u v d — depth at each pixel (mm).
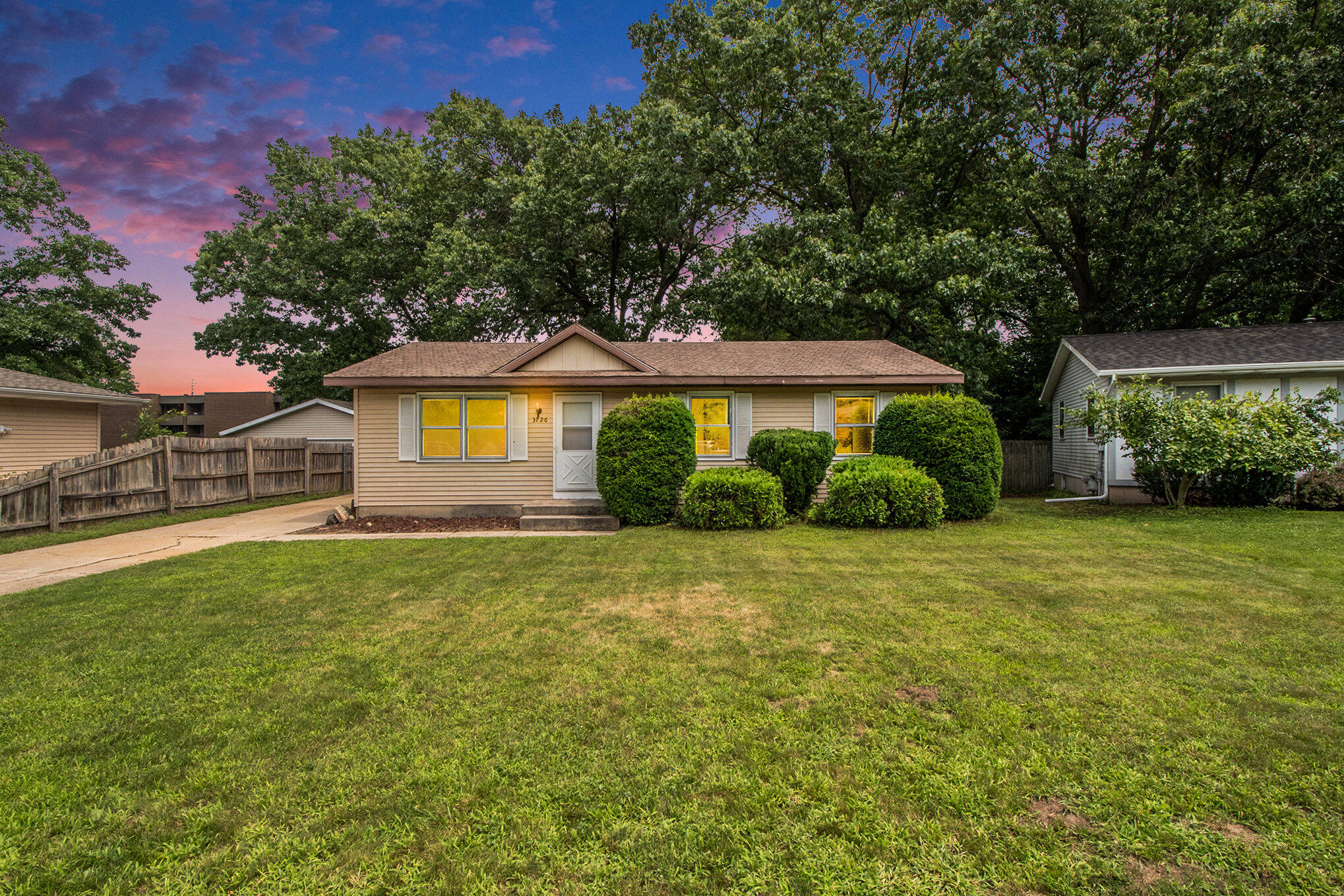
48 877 2188
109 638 4770
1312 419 10750
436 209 22406
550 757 2918
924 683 3678
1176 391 12812
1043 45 17344
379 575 6941
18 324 19328
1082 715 3230
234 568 7367
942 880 2109
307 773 2820
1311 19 16016
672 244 22703
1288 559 6852
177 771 2865
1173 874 2105
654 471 10672
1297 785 2580
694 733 3119
